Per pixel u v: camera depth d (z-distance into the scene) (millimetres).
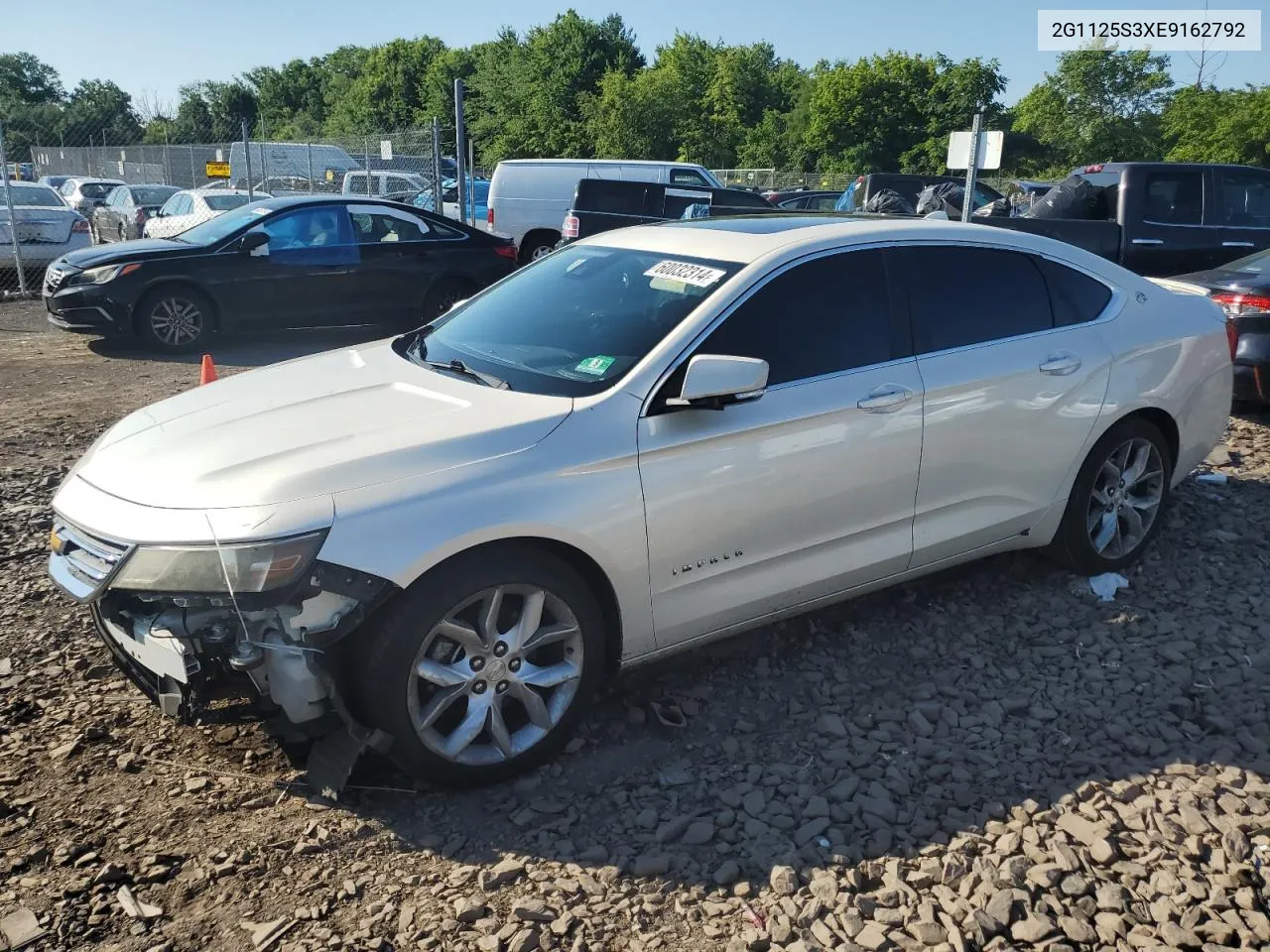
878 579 4031
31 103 78062
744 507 3533
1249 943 2535
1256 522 5367
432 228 11812
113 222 23234
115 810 3047
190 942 2559
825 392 3693
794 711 3674
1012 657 4035
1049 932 2580
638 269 4043
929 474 3984
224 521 2896
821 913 2672
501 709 3256
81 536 3160
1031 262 4426
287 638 2939
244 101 86688
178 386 9031
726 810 3100
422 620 2971
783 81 63594
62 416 7785
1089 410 4395
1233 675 3828
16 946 2518
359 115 75375
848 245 3971
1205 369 4863
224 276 10641
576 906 2703
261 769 3283
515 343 3883
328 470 3004
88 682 3777
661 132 53719
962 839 2934
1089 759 3312
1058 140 47562
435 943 2570
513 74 58656
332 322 11266
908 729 3553
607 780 3273
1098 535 4637
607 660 3490
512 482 3102
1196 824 2965
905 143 53906
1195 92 46625
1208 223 10906
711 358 3254
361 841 2951
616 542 3270
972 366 4066
